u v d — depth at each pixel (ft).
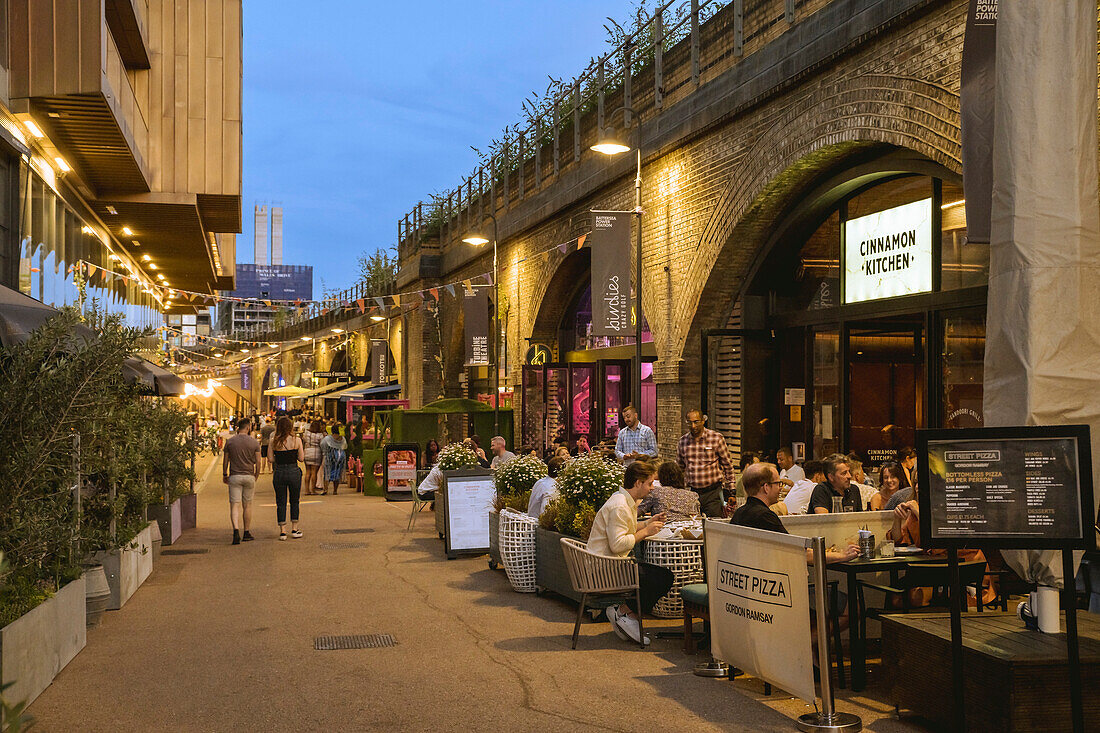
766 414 53.72
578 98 73.72
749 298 53.72
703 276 54.34
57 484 26.05
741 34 50.37
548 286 83.76
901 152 40.42
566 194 75.66
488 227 101.30
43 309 27.43
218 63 72.38
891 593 23.93
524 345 91.40
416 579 38.47
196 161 71.31
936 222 40.09
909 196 42.01
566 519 32.83
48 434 24.22
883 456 43.60
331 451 84.07
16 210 48.70
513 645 27.09
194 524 56.44
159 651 26.25
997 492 17.78
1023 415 19.98
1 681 19.29
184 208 72.02
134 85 71.05
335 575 39.34
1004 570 25.85
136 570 35.53
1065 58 20.67
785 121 45.68
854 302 45.91
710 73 53.98
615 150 52.47
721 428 56.44
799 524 25.96
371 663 24.98
